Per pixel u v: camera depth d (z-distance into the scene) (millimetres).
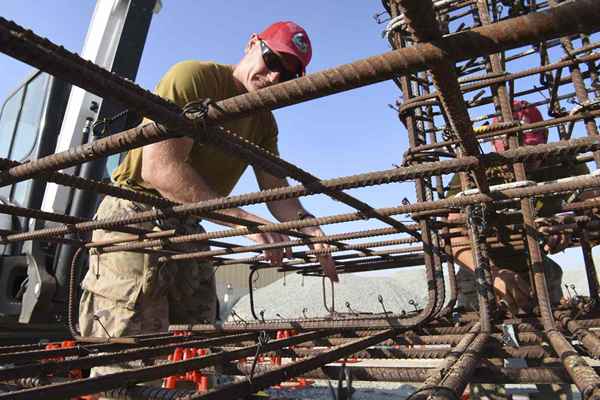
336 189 1404
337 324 2531
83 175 4828
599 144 1086
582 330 1651
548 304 1982
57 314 4793
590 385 911
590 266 2512
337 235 2490
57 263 4824
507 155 1178
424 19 607
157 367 1273
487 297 2127
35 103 5469
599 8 552
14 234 2279
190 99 2771
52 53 654
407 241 2826
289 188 1481
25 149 5371
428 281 2449
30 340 4914
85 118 4945
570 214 2512
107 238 2814
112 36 5254
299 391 4207
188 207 1702
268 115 3664
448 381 1016
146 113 809
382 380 1543
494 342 1976
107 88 725
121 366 2318
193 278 3152
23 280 5047
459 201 1680
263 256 3334
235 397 1101
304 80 760
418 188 2529
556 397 2822
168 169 2521
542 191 1549
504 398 3021
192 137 952
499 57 2379
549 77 3133
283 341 1753
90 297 2930
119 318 2723
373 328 2516
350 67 719
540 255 2066
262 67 3100
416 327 2459
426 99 2424
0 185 1248
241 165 3518
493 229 2535
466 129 1037
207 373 2008
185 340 2381
